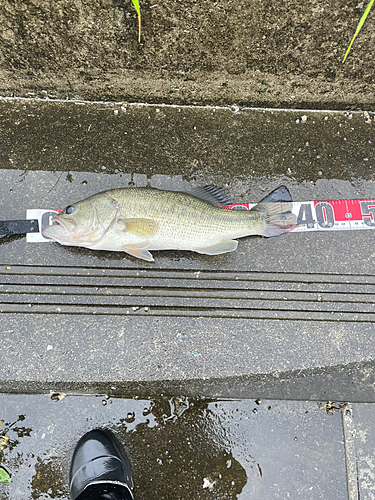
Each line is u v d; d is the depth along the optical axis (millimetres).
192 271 611
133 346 585
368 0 515
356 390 612
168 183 626
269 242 621
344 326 606
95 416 601
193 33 550
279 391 606
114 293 601
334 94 632
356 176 642
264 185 633
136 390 591
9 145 625
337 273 620
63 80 612
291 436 611
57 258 605
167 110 646
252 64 590
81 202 561
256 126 647
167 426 604
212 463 601
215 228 580
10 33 547
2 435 590
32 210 613
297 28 548
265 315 604
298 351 595
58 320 590
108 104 643
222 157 636
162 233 570
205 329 595
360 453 611
